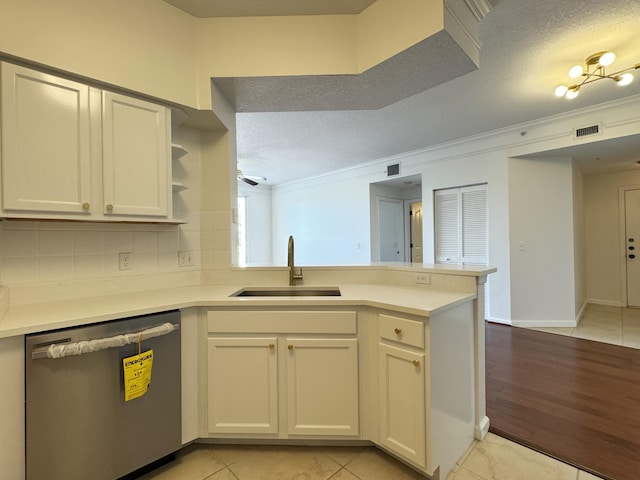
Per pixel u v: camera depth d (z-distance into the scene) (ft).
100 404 4.45
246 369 5.48
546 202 13.10
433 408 4.64
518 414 6.66
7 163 4.46
